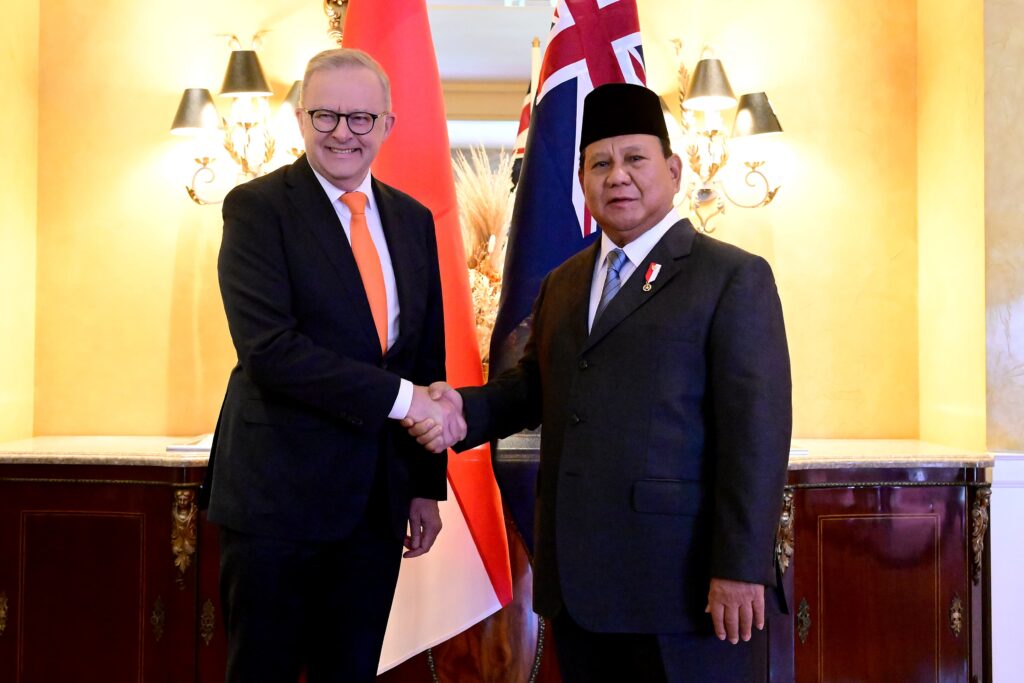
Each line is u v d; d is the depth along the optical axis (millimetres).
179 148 3227
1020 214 2895
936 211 3213
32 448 2811
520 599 2713
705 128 3223
